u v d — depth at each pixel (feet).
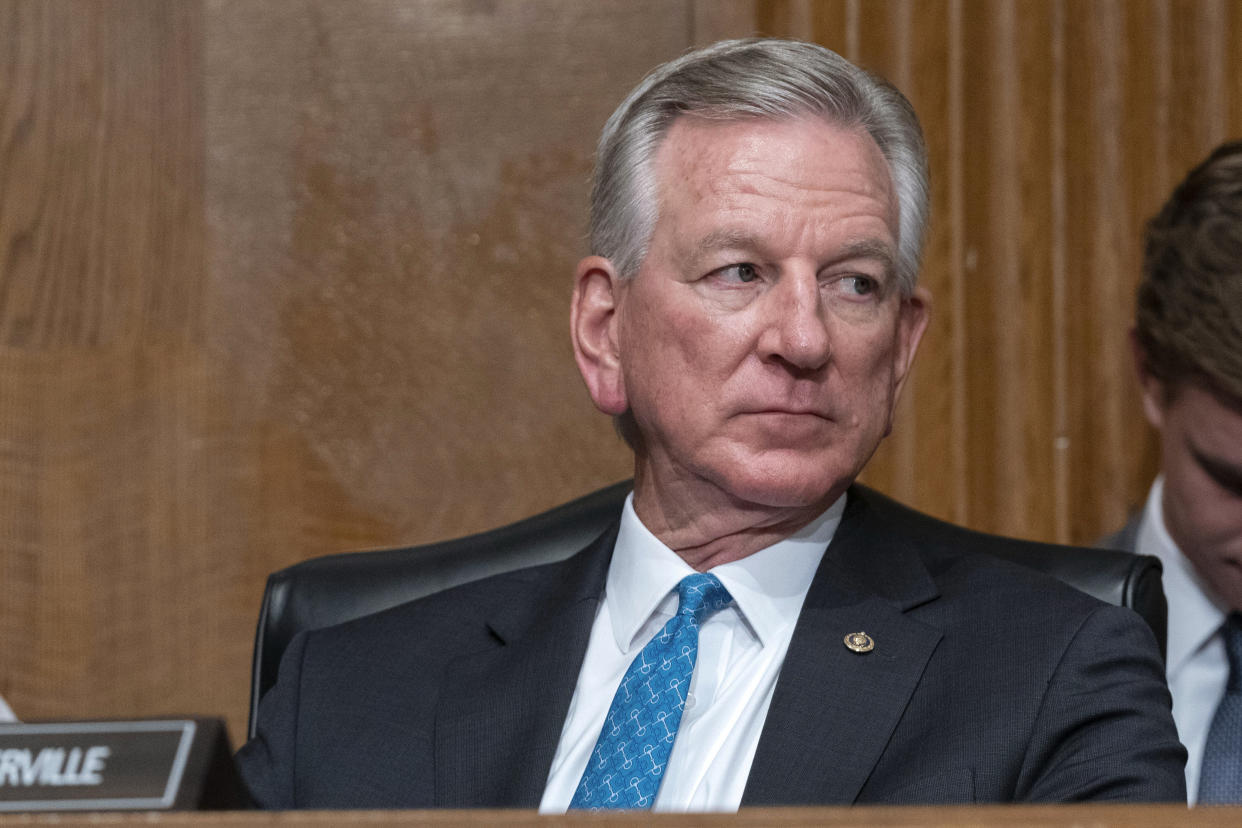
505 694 15.83
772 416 14.64
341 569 18.85
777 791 13.83
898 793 13.61
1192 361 20.79
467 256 28.14
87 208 27.78
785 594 15.71
